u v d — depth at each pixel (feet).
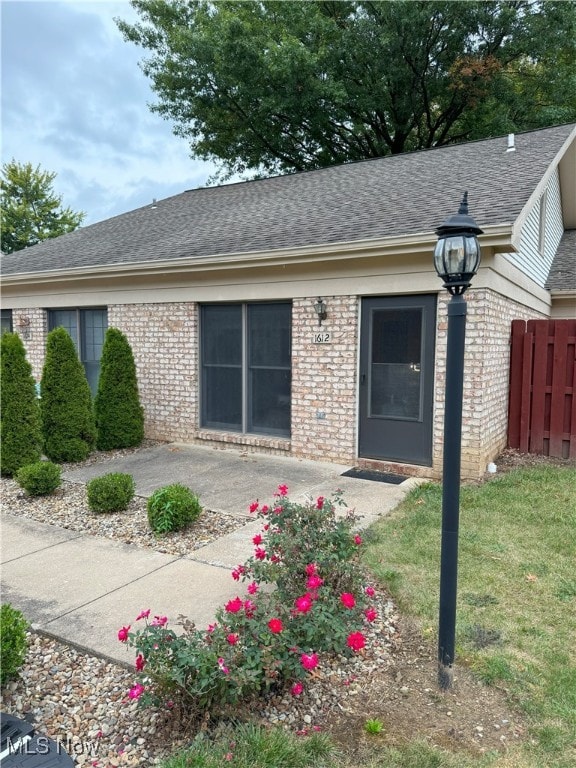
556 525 16.17
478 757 7.49
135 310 30.09
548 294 32.12
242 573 10.59
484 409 20.79
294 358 24.80
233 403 27.78
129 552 14.80
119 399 27.76
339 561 10.80
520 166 26.35
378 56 60.64
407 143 71.97
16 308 35.99
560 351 23.79
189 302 27.96
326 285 23.41
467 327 20.40
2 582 12.96
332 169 39.09
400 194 26.81
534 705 8.52
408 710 8.47
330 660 9.70
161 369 29.50
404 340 22.09
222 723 7.89
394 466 22.45
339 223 24.57
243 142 72.18
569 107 60.64
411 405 22.16
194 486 20.95
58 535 16.22
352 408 23.30
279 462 24.52
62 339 25.39
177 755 7.32
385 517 17.01
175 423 29.37
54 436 25.13
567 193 38.19
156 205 45.60
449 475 9.04
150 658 7.86
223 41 60.18
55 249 38.65
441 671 9.02
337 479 21.50
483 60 60.13
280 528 11.25
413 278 21.24
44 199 114.83
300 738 7.79
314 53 61.31
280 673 8.54
